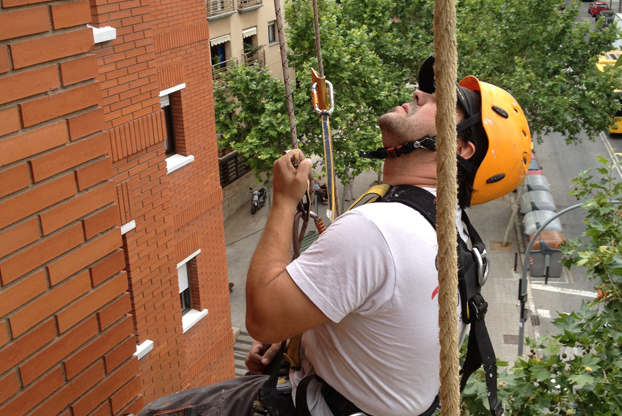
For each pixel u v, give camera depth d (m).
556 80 29.92
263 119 23.62
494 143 2.22
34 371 2.62
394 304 1.91
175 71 13.13
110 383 3.03
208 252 14.96
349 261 1.88
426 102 2.21
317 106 2.40
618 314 6.14
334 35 24.52
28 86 2.53
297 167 2.07
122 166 9.74
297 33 24.41
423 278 1.90
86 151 2.81
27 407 2.60
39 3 2.55
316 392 2.15
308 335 2.17
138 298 10.46
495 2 31.19
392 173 2.17
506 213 33.53
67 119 2.71
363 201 2.11
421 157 2.12
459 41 30.94
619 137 42.47
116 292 3.03
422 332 1.94
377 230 1.89
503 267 28.98
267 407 2.18
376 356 2.00
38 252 2.61
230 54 28.02
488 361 2.14
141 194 10.23
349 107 24.97
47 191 2.63
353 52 25.08
